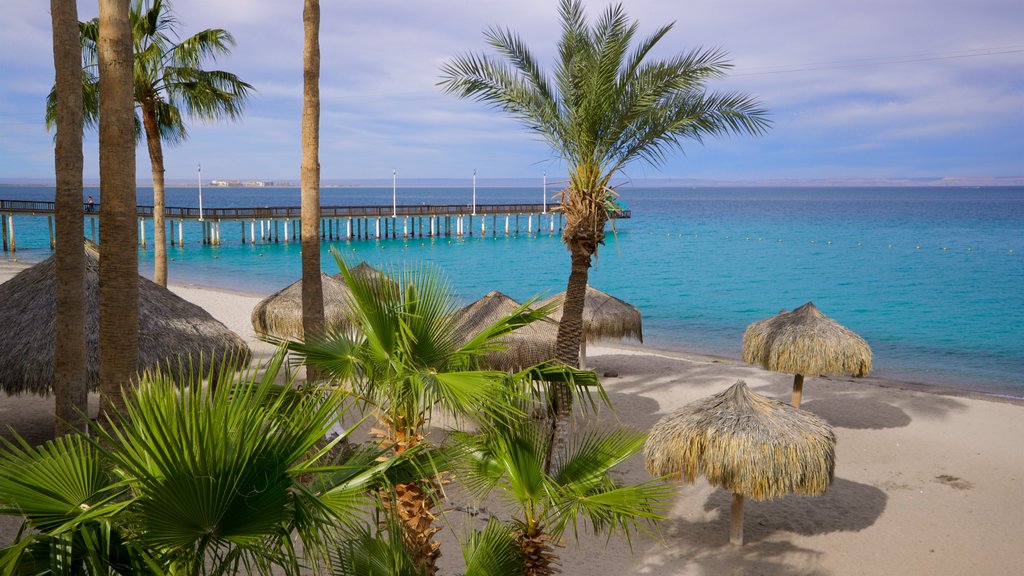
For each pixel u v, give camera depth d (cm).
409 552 482
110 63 641
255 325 1642
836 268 5044
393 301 481
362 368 489
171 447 269
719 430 812
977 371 2180
